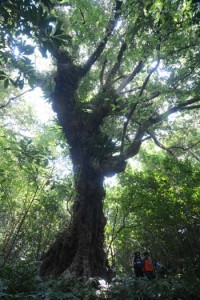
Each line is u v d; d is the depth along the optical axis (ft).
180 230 40.37
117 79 44.78
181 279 31.50
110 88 42.06
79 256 36.09
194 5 22.52
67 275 33.14
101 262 37.96
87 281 30.55
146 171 44.83
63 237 38.09
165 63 34.04
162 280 30.12
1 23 14.08
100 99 40.68
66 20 34.83
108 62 46.34
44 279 34.55
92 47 41.93
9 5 13.14
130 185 42.93
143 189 42.16
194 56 34.65
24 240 32.17
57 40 13.80
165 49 30.58
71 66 39.91
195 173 41.22
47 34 13.69
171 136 62.18
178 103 38.37
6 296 21.16
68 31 35.60
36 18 13.34
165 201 40.24
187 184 40.50
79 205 38.83
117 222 53.42
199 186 40.11
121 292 28.58
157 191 41.11
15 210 32.14
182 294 28.53
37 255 36.68
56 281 29.14
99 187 40.04
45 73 43.42
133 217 50.21
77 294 26.68
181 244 40.09
